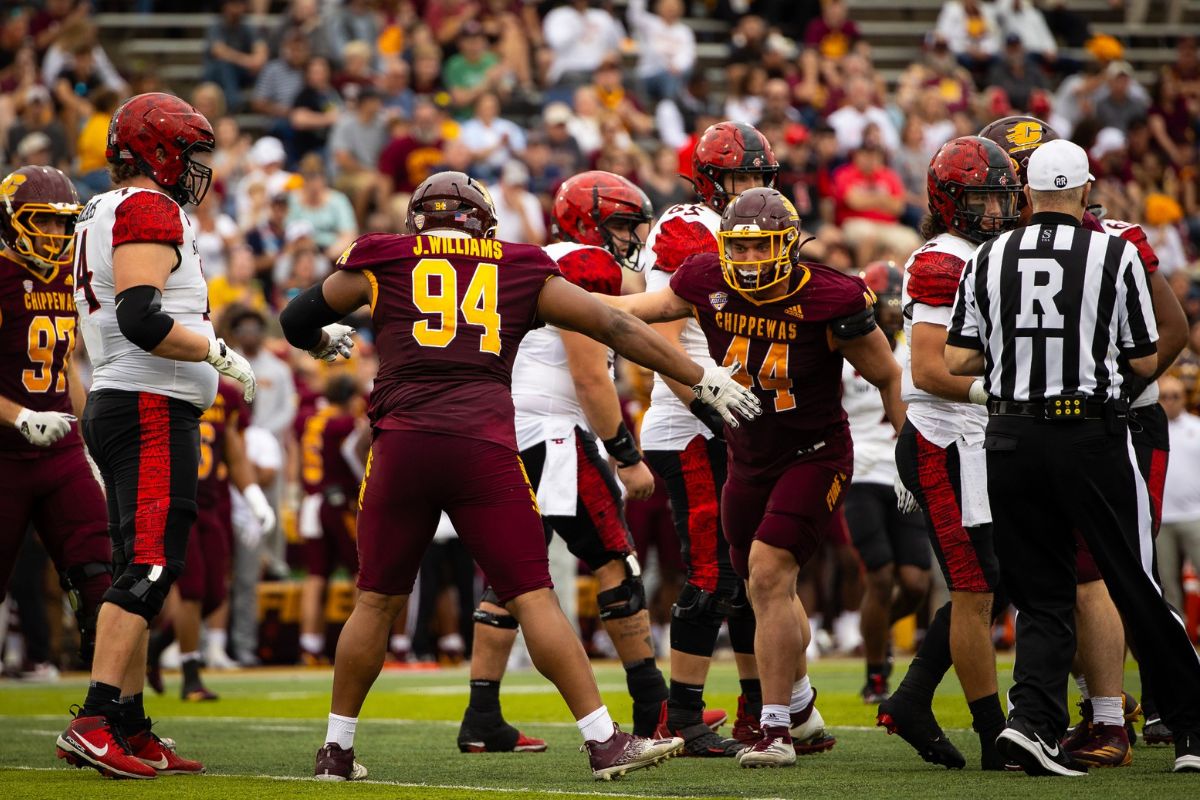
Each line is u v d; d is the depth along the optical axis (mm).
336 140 58094
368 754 22703
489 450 17703
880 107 68562
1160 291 20594
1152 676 18406
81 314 19891
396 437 17812
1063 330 17891
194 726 27703
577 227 23047
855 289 19766
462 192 18609
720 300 20109
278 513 46031
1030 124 21797
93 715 19000
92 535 21406
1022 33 77188
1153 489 22344
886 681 30141
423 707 31406
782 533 19922
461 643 47438
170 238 19109
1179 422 40062
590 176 23297
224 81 64438
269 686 38156
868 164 59094
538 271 18297
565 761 21547
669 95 67750
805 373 19969
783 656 19922
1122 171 66500
